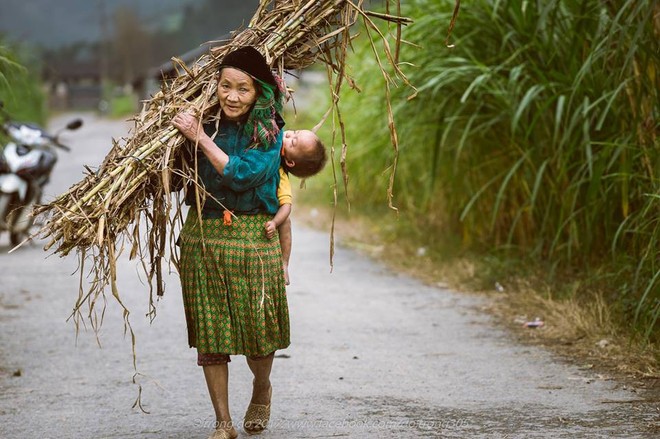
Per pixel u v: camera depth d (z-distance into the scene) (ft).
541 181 41.04
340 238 59.47
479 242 47.80
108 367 30.40
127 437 23.38
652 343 30.45
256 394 23.58
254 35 23.18
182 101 22.40
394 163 23.76
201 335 22.13
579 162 37.91
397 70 23.90
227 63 21.56
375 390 27.17
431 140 47.80
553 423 23.70
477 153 44.65
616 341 31.30
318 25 23.39
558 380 27.89
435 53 43.70
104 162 22.16
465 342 33.04
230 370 29.89
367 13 23.65
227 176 21.50
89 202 21.54
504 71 41.65
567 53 38.99
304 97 83.56
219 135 22.06
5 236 64.59
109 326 36.47
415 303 40.09
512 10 41.04
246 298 22.16
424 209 56.70
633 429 23.07
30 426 24.38
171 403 26.27
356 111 58.29
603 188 37.19
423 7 44.11
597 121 37.58
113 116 416.05
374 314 37.99
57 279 47.03
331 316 37.65
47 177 57.88
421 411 25.02
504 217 45.39
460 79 42.27
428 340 33.45
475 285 42.27
